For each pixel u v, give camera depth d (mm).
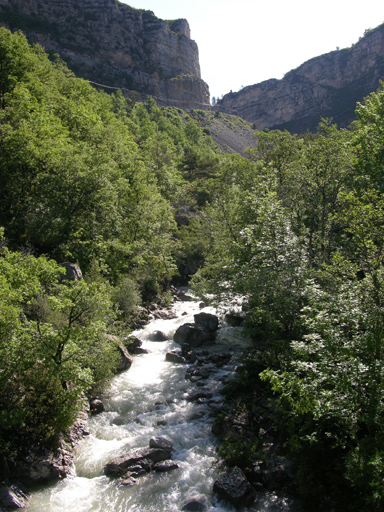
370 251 10562
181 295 35219
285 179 30719
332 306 10172
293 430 11523
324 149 23062
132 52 191750
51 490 10812
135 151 53438
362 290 10188
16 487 10539
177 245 39188
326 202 23578
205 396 16250
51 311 14539
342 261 11258
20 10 162125
